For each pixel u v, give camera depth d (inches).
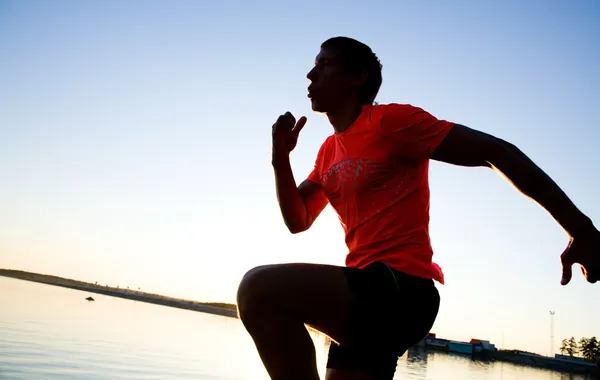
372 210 50.2
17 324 644.1
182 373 427.5
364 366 46.1
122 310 1611.7
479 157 45.6
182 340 820.0
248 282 40.9
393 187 50.1
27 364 361.1
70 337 585.9
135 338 713.6
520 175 43.0
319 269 42.5
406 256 47.8
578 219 41.2
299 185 64.7
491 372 1197.1
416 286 46.5
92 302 1849.2
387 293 43.7
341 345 47.3
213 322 2095.2
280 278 40.4
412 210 50.0
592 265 40.6
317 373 40.3
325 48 58.6
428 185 53.8
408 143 48.6
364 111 54.6
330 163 57.7
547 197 42.2
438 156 48.3
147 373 398.3
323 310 41.6
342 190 52.9
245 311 40.5
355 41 58.4
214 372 463.2
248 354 716.7
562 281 41.9
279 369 39.0
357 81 56.8
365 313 42.7
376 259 48.5
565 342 3078.2
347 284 42.4
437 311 49.4
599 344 2933.1
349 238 53.5
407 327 46.1
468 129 47.0
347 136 53.9
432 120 48.3
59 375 333.1
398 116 49.1
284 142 57.3
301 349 39.8
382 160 49.8
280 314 40.3
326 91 56.7
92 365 396.8
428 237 51.3
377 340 44.7
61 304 1296.8
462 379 779.4
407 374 757.9
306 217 61.3
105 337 653.9
